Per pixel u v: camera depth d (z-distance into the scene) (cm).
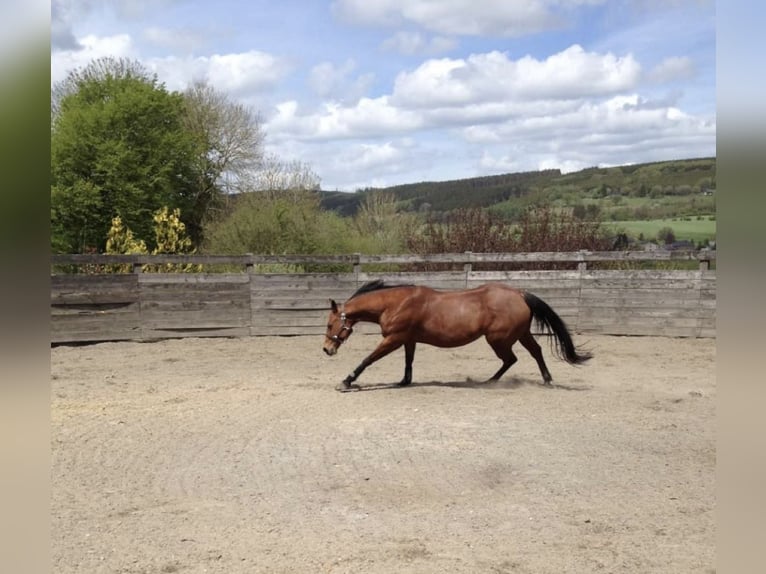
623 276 1308
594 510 452
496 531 417
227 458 565
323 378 921
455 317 822
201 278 1256
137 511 448
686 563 371
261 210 1991
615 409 736
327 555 382
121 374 945
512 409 732
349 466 545
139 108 2845
